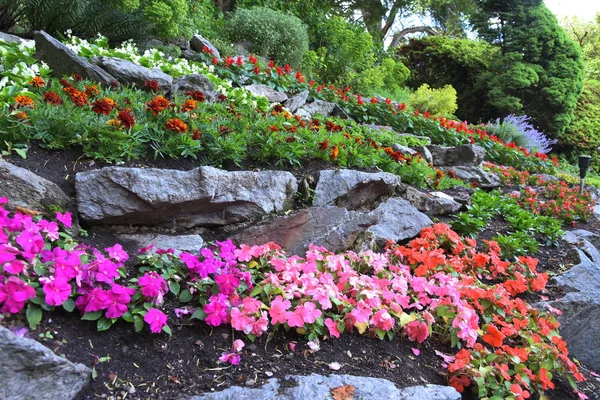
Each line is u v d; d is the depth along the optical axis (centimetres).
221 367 201
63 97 364
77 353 184
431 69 1834
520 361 239
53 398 165
